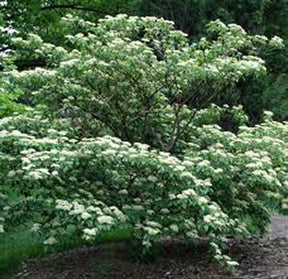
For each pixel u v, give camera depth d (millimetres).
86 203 4980
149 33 6320
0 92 6750
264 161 5344
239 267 5934
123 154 4754
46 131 5746
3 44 14508
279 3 12281
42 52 5852
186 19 11883
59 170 4949
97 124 6344
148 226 5012
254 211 6457
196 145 5969
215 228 4840
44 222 5113
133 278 5520
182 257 6227
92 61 5422
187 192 4824
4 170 5102
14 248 7023
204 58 6000
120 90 6141
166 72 5793
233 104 10258
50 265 6246
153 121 6406
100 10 17156
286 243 7211
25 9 15508
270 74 12375
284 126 6371
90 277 5633
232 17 11602
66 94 5988
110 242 7152
